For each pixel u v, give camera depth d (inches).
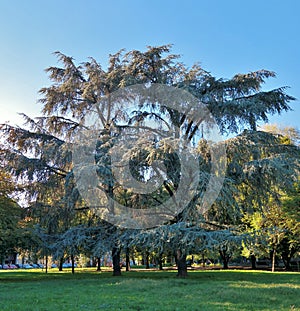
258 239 567.5
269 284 512.1
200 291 425.1
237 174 638.5
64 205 729.0
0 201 680.4
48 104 785.6
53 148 719.7
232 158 630.5
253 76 654.5
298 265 1162.6
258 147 627.2
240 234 564.4
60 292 435.2
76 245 663.1
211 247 529.7
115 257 772.0
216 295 391.5
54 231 733.3
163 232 540.4
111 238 666.2
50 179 748.0
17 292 443.5
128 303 340.2
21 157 711.1
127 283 518.9
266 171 599.5
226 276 698.2
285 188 635.5
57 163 727.7
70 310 305.7
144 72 709.9
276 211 786.2
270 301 354.0
